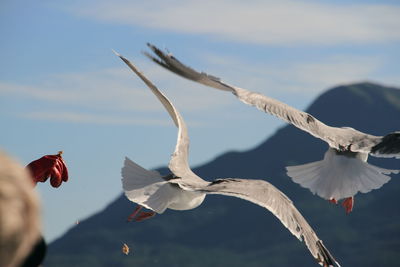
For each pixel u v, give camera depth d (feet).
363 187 34.06
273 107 30.76
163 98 24.53
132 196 21.71
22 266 6.59
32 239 5.86
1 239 5.67
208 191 18.95
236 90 30.27
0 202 5.72
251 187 18.93
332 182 34.42
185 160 23.70
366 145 33.47
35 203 5.88
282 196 18.83
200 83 26.12
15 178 5.85
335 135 33.73
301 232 18.24
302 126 31.60
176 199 21.86
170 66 23.72
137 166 23.66
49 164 20.51
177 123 24.71
